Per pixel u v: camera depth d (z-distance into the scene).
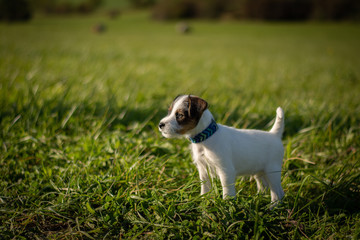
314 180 1.42
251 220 1.23
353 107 2.09
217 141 1.27
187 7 22.19
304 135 1.70
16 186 1.38
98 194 1.31
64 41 7.19
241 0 22.05
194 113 1.25
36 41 6.78
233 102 2.21
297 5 20.39
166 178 1.42
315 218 1.28
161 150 1.59
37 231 1.23
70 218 1.27
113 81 2.75
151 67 3.98
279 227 1.25
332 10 19.45
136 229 1.23
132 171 1.38
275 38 10.64
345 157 1.58
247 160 1.31
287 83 3.19
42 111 1.84
